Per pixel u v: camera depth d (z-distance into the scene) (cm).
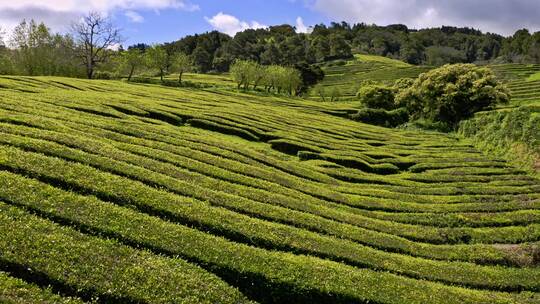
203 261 1981
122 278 1683
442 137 8375
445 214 3694
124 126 4069
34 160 2423
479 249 3011
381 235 2964
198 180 3048
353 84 18662
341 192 4003
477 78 9606
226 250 2112
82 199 2172
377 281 2220
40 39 11144
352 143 6556
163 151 3541
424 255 2830
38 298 1455
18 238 1692
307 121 7812
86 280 1611
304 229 2725
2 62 10194
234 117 6438
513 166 5825
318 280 2070
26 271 1565
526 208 4000
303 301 1967
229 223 2411
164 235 2078
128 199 2334
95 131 3575
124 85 8844
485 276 2630
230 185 3134
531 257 2969
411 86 10931
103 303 1571
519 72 16938
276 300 1945
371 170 5325
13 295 1426
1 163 2277
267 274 2006
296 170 4350
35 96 4750
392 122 10606
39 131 3022
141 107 5597
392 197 4091
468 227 3481
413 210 3750
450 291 2312
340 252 2484
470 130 8225
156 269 1798
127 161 2977
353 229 2936
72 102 4819
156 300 1630
